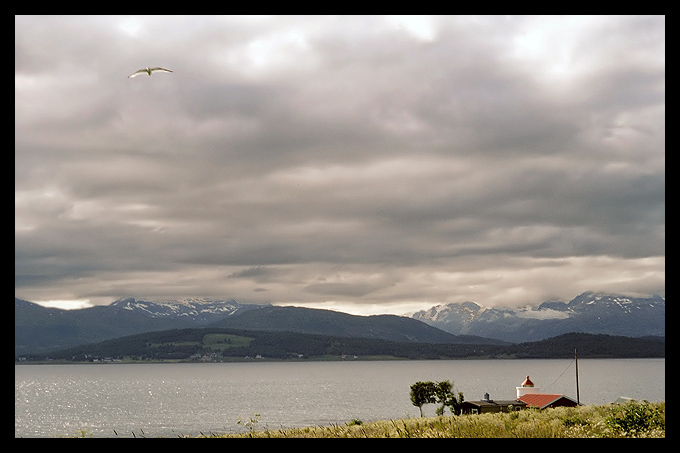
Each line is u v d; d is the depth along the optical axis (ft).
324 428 83.56
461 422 81.00
